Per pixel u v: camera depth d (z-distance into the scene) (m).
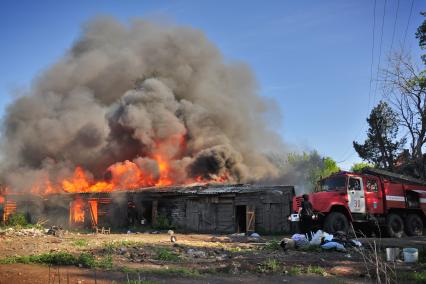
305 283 7.74
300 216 16.02
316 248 12.80
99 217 29.34
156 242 15.82
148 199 27.94
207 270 8.98
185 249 13.38
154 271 8.73
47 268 9.28
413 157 29.41
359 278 8.24
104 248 12.95
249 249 13.62
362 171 19.11
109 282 7.63
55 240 16.00
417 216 19.34
